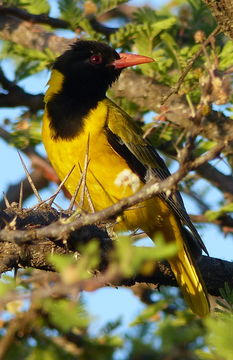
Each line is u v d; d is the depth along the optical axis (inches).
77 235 323.6
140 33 474.6
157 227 442.3
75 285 208.7
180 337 241.6
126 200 258.2
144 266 366.9
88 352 250.4
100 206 440.8
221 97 251.4
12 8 514.3
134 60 471.5
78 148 436.8
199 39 323.3
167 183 249.8
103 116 448.1
